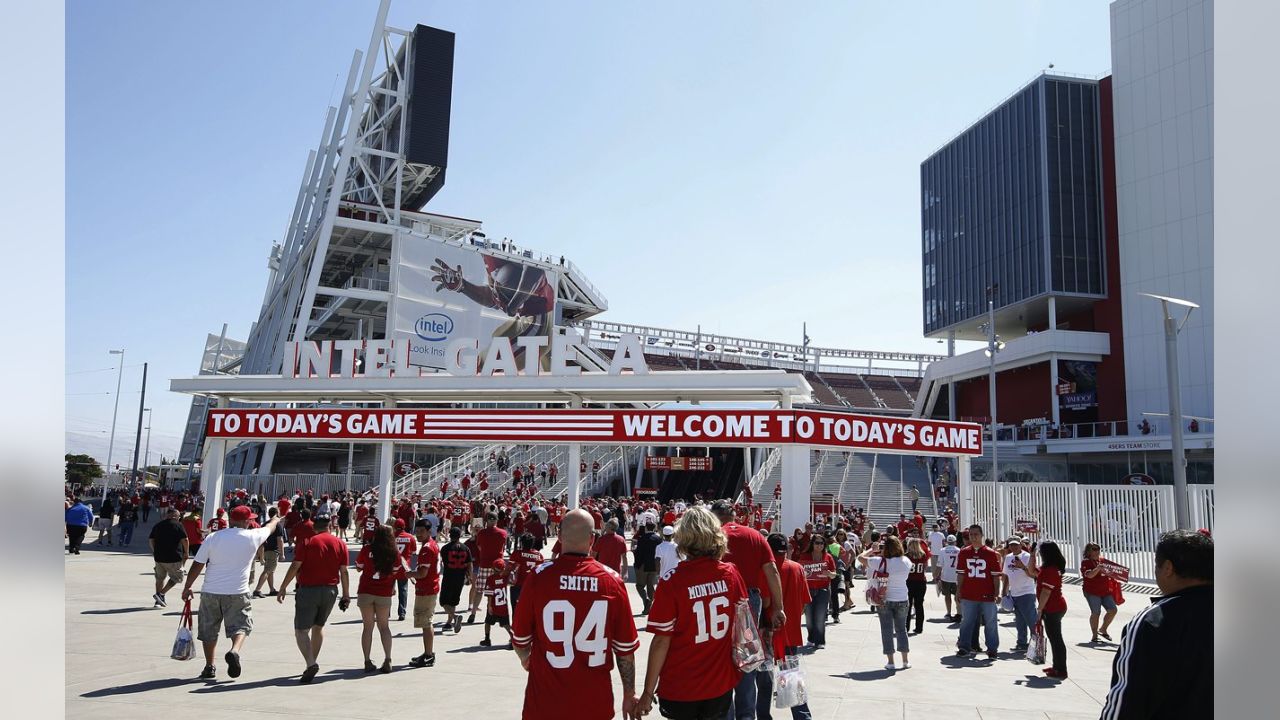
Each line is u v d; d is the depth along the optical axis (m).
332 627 14.97
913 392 115.19
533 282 82.50
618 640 5.34
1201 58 61.38
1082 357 66.50
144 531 39.38
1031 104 73.56
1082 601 21.03
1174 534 3.44
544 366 77.62
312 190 93.25
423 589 11.52
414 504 34.09
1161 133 63.28
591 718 5.13
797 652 8.22
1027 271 72.62
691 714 5.52
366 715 8.70
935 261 90.19
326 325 81.19
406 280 72.19
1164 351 61.53
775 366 115.00
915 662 12.55
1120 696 3.30
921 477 51.31
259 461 64.94
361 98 73.12
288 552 28.64
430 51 77.75
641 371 32.78
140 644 12.55
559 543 5.56
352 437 30.58
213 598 10.30
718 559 5.79
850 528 27.03
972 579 13.09
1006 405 74.38
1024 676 11.50
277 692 9.67
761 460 53.44
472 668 11.35
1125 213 65.06
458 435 29.83
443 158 76.75
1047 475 59.50
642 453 51.69
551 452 56.44
